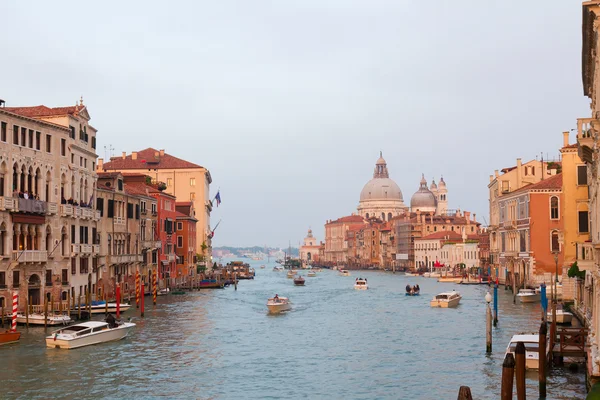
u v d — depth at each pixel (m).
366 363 43.50
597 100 31.20
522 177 107.06
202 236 142.25
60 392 35.41
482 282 126.81
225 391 36.25
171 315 67.56
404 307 81.12
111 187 75.56
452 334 55.31
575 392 34.56
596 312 33.66
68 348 46.00
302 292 110.44
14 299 47.75
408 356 45.72
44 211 57.78
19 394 34.94
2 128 53.53
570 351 38.91
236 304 81.25
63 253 61.81
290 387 37.22
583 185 64.56
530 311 69.12
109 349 46.66
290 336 54.94
